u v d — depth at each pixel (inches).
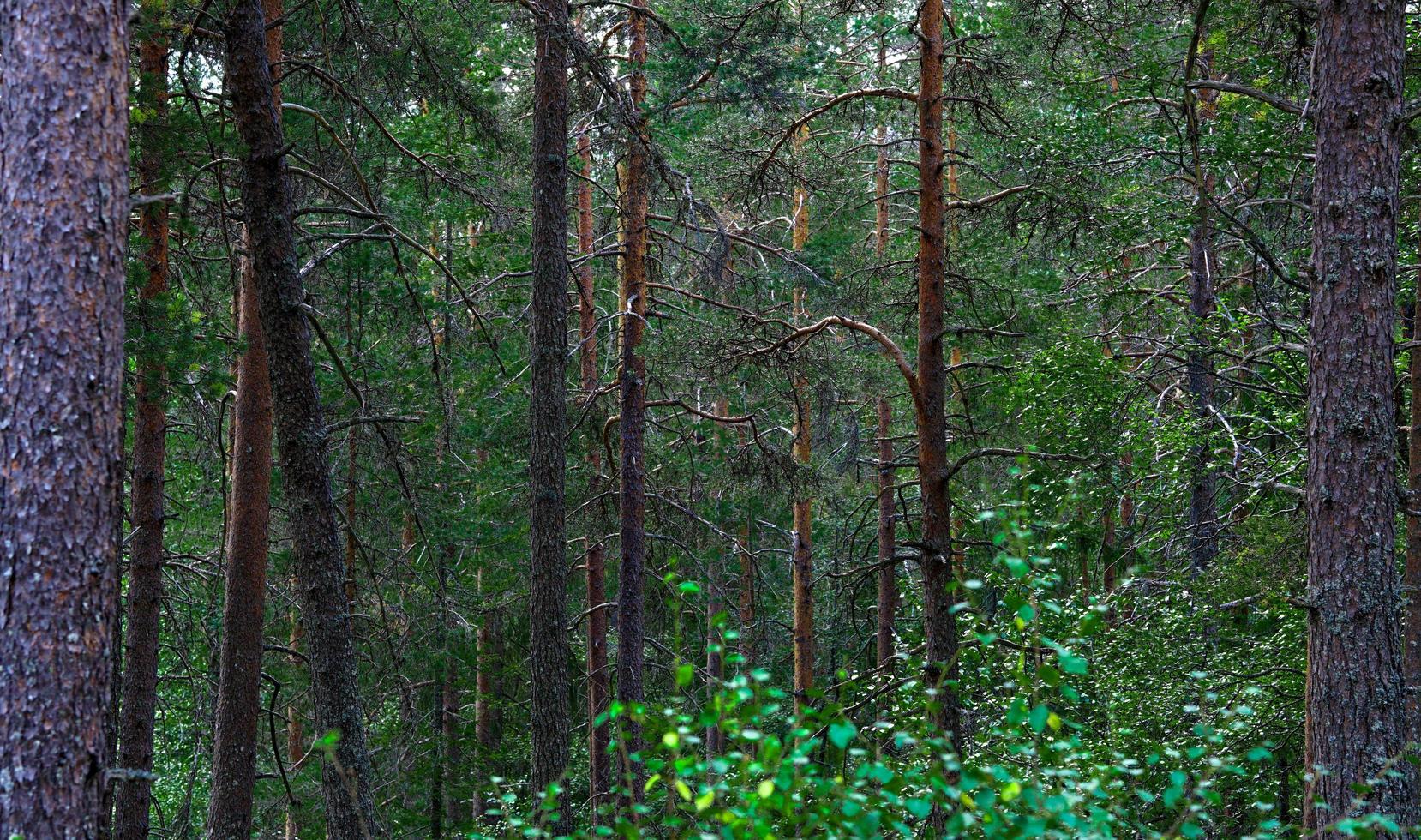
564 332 516.7
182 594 577.6
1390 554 309.7
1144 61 535.8
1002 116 514.0
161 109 386.0
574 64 504.1
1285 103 334.3
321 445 390.9
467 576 853.2
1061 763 188.7
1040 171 511.8
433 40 491.2
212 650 529.0
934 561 457.4
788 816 168.9
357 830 380.8
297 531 389.4
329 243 592.1
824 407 645.3
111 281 205.3
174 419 505.0
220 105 404.8
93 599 198.5
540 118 512.7
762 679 180.7
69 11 202.8
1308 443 324.2
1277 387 552.4
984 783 169.0
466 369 769.6
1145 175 649.0
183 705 650.2
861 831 160.2
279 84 441.4
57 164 200.1
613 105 513.0
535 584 507.5
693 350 562.9
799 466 644.7
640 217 615.2
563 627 507.2
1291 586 468.1
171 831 479.2
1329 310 317.7
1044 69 556.7
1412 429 418.3
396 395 656.4
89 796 196.7
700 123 595.8
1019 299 704.4
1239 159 494.3
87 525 198.2
